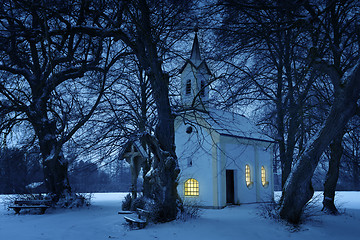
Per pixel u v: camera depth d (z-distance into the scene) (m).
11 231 11.79
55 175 20.03
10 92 19.00
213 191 23.31
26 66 21.88
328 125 12.05
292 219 13.62
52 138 20.67
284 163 20.44
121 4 14.02
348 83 11.11
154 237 10.95
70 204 19.45
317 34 11.09
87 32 15.83
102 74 20.19
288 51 16.89
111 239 10.59
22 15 19.44
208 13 11.38
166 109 14.44
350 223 14.77
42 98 20.39
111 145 16.64
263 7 9.95
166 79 14.84
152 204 13.86
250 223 13.93
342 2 11.27
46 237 10.66
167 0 14.38
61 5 15.16
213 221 14.14
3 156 21.73
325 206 17.67
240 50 13.41
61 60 19.42
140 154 16.47
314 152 12.63
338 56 15.62
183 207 15.24
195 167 24.75
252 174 27.31
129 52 19.73
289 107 16.03
